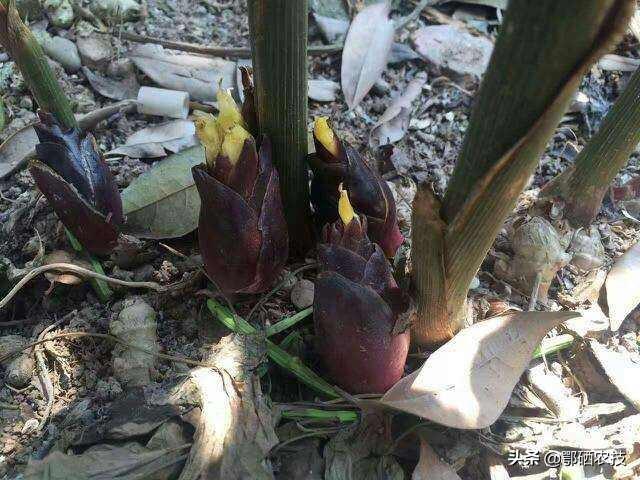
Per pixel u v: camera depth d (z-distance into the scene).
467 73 0.32
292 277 0.24
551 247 0.23
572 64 0.12
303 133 0.21
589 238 0.25
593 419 0.22
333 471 0.20
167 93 0.30
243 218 0.19
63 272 0.23
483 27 0.35
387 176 0.29
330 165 0.21
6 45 0.22
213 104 0.31
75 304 0.24
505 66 0.13
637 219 0.28
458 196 0.16
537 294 0.24
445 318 0.20
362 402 0.19
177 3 0.35
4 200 0.27
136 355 0.21
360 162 0.21
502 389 0.19
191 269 0.24
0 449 0.20
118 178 0.27
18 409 0.21
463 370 0.19
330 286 0.17
